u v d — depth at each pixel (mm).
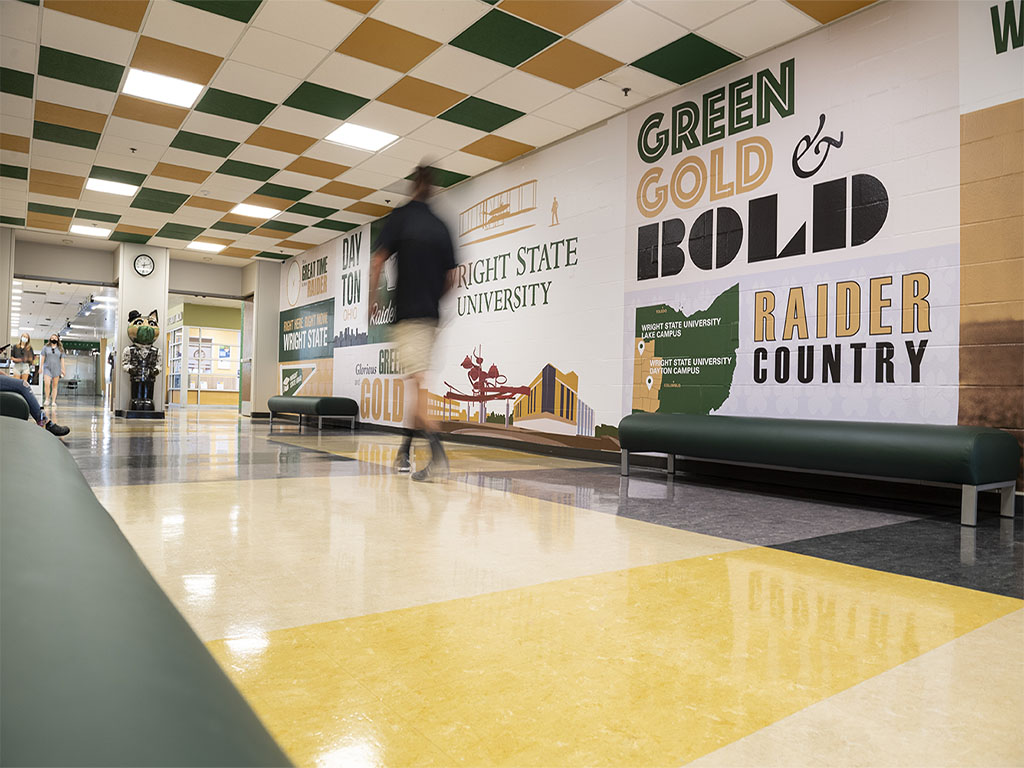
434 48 4668
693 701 1123
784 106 4391
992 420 3361
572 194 5992
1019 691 1184
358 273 9758
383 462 4762
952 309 3533
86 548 414
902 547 2365
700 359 4820
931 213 3635
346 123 5953
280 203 8500
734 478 4531
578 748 963
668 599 1684
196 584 1706
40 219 9312
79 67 5016
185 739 202
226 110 5727
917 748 985
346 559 1989
